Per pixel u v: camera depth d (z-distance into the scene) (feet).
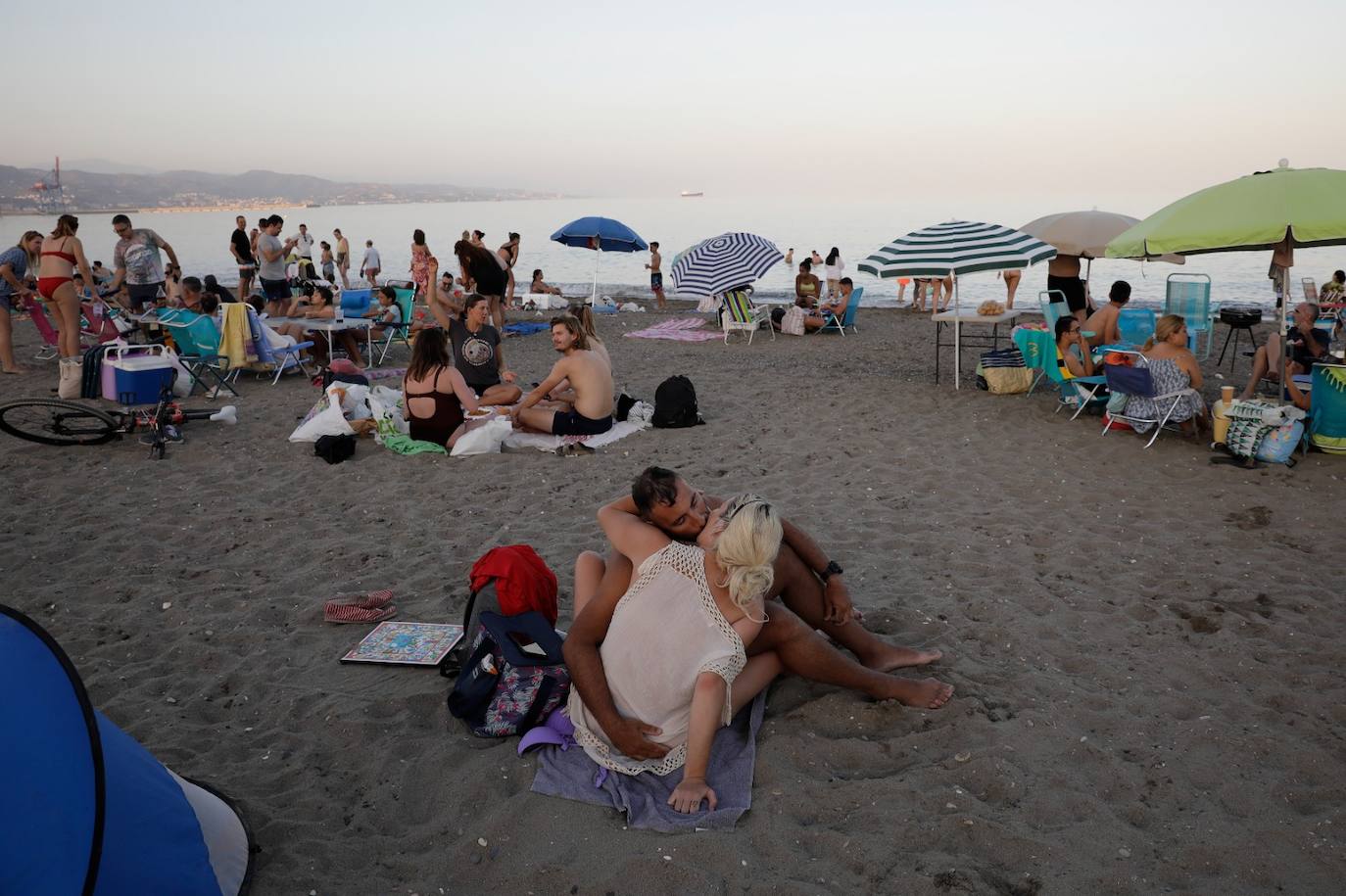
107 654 14.15
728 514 10.79
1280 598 14.92
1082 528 18.51
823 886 8.89
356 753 11.43
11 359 37.63
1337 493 19.93
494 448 24.77
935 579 16.14
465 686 12.07
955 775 10.52
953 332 49.32
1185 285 37.81
